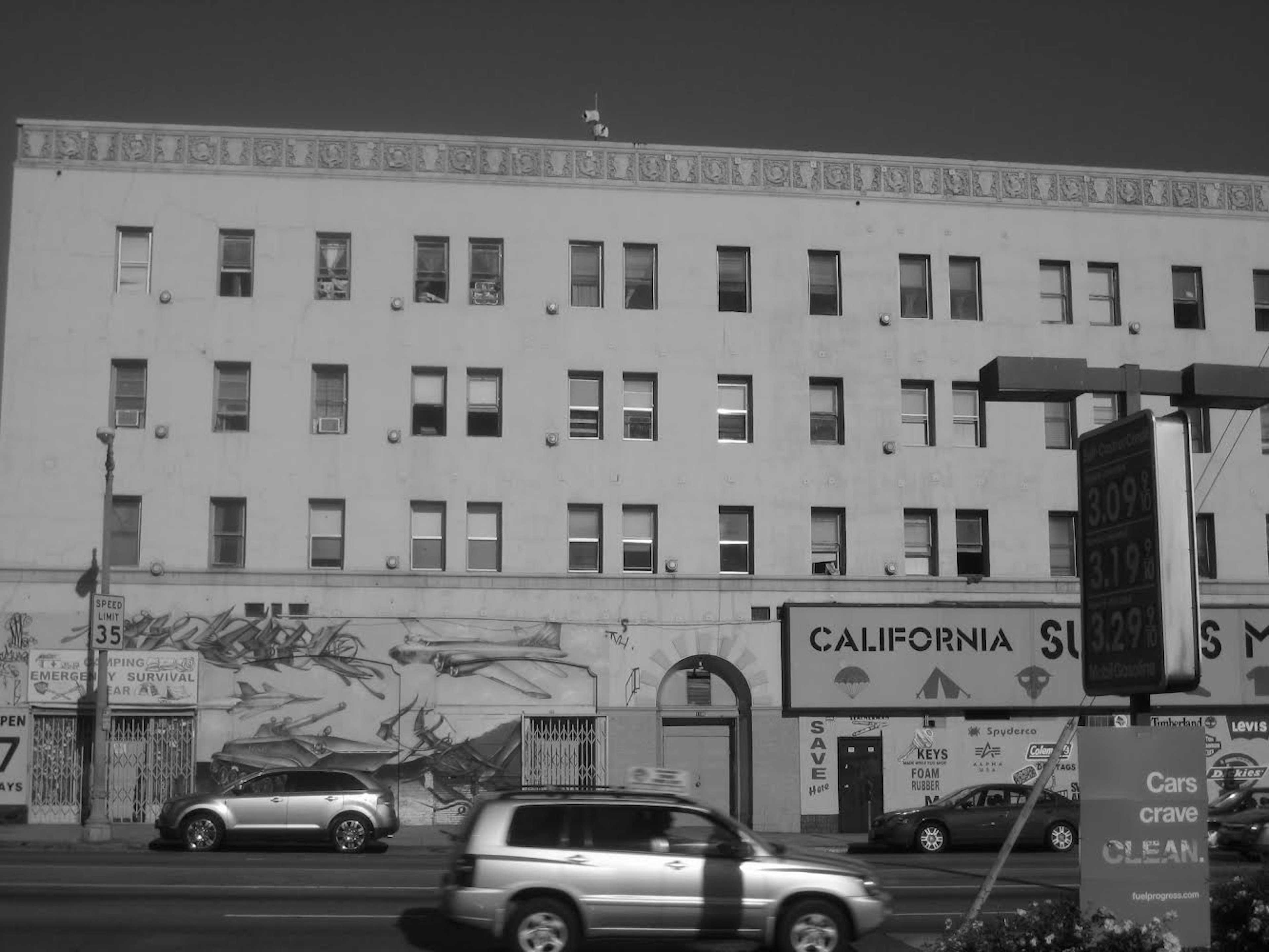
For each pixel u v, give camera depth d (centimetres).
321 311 3466
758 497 3528
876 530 3559
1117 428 1342
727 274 3628
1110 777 1263
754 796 3400
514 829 1459
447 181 3544
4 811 3225
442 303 3503
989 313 3675
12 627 3278
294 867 2289
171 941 1537
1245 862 2639
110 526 3019
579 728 3394
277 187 3494
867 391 3603
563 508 3466
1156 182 3803
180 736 3294
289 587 3356
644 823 1474
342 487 3412
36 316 3388
